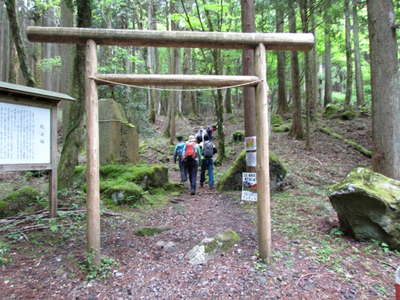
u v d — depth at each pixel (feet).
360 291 8.47
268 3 32.30
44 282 8.86
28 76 22.38
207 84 10.57
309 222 14.25
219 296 8.23
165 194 21.02
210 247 10.79
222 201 18.92
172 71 53.83
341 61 67.56
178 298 8.17
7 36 48.78
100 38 10.08
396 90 18.06
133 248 11.35
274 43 10.59
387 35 17.99
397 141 17.92
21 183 22.86
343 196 11.91
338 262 10.12
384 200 11.06
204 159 23.21
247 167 17.69
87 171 9.80
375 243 11.46
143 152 40.22
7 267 9.57
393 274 9.50
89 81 9.89
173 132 45.03
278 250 10.97
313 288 8.58
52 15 55.72
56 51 64.95
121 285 8.79
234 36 10.43
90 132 9.78
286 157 30.14
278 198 18.54
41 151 13.53
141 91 46.11
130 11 48.83
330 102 58.44
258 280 8.92
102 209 15.43
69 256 10.32
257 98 10.53
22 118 12.82
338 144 34.35
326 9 31.50
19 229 12.40
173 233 13.03
